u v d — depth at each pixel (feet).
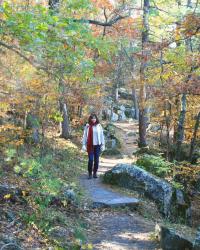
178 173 46.96
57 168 42.29
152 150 67.21
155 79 53.52
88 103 78.18
